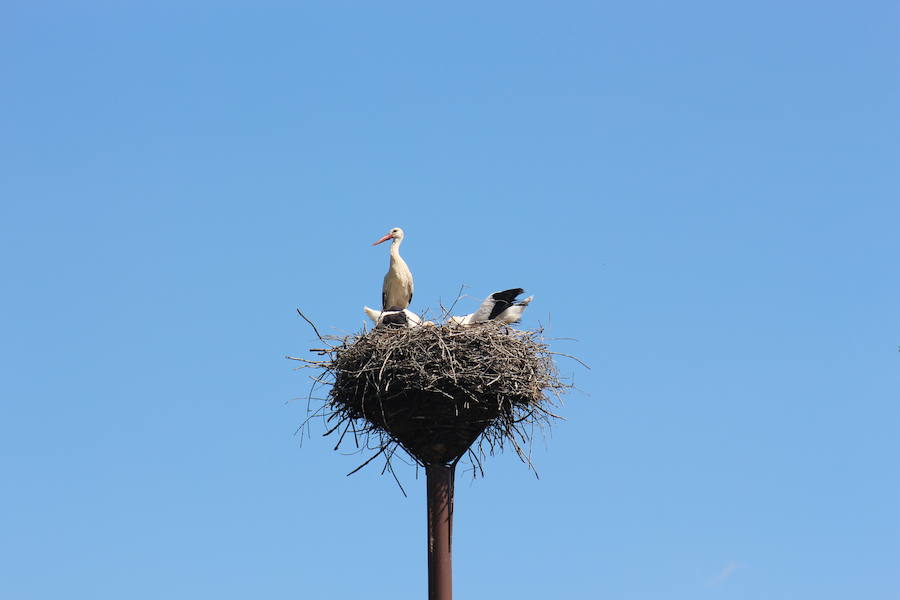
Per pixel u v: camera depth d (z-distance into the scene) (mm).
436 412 18734
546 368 19812
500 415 19156
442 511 18438
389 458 19062
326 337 19734
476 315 20703
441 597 17906
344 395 19281
